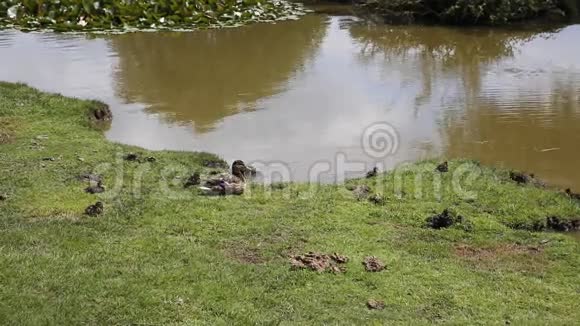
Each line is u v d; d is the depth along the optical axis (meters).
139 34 16.03
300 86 12.42
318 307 5.34
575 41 16.27
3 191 7.28
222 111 10.95
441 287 5.71
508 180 8.02
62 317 4.97
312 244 6.39
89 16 16.59
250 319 5.10
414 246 6.42
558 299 5.58
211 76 12.98
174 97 11.66
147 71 13.18
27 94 10.71
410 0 18.33
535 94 11.86
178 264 5.86
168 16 16.97
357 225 6.82
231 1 18.09
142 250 6.09
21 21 16.28
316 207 7.20
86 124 9.80
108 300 5.24
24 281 5.41
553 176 8.44
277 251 6.23
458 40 16.41
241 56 14.47
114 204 7.08
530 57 14.71
